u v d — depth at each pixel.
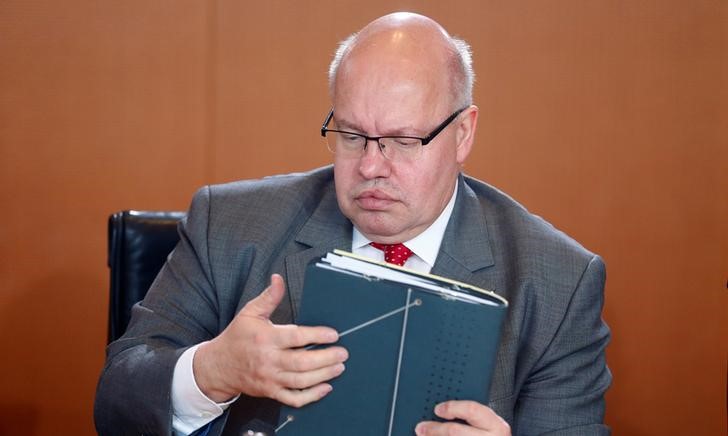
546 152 4.46
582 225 4.47
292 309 2.58
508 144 4.47
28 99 4.64
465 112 2.54
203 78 4.62
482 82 4.45
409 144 2.40
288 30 4.57
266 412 2.48
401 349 1.97
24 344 4.75
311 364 1.97
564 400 2.54
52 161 4.68
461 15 4.45
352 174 2.45
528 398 2.55
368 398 1.99
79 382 4.77
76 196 4.70
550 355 2.56
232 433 2.47
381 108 2.36
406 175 2.41
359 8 4.52
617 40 4.38
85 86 4.64
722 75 4.34
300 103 4.59
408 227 2.50
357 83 2.38
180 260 2.79
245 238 2.72
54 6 4.60
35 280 4.73
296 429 2.04
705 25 4.33
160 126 4.66
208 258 2.72
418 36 2.45
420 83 2.39
